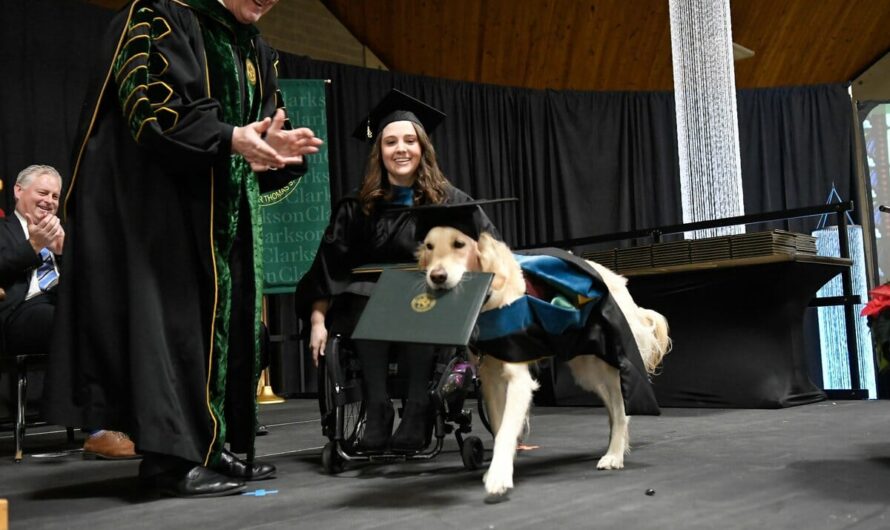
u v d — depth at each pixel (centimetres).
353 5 1060
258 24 980
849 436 389
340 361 346
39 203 448
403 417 338
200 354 288
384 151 363
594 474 306
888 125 1152
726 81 826
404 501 262
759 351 580
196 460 279
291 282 827
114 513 258
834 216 1165
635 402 304
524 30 1109
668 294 622
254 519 240
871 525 205
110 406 281
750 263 573
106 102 294
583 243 773
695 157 841
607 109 1160
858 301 635
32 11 749
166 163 287
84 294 284
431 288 259
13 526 242
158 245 285
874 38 1188
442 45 1107
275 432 519
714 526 210
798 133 1193
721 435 415
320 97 846
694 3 844
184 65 288
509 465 262
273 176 349
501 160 1120
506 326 275
